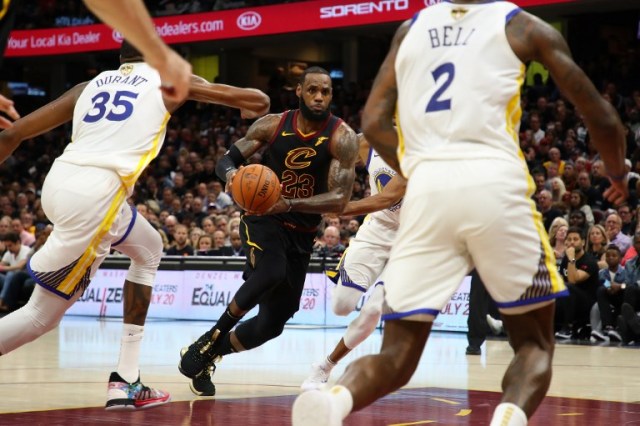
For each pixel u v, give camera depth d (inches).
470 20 143.3
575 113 778.2
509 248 136.6
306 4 930.7
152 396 233.9
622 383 302.0
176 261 645.9
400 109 146.3
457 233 136.9
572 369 349.7
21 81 1302.9
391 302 139.8
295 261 268.8
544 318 143.5
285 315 271.4
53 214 215.0
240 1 996.6
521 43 140.9
